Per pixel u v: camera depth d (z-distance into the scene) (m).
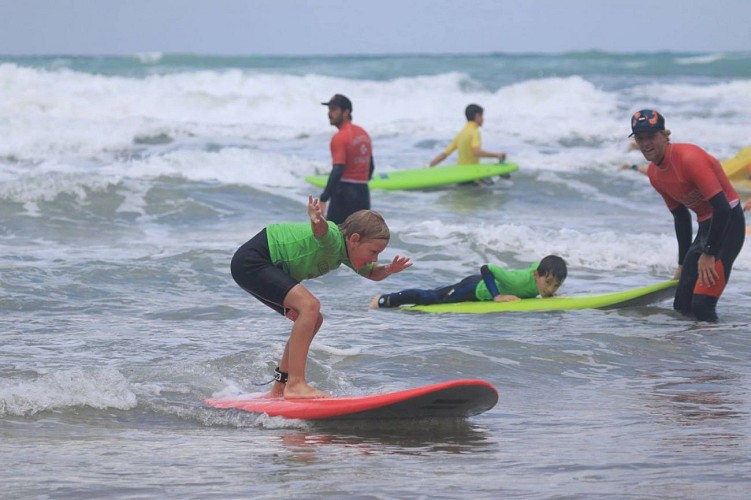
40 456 10.35
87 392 12.90
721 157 47.12
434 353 15.59
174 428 11.84
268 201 33.12
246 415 12.27
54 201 30.05
